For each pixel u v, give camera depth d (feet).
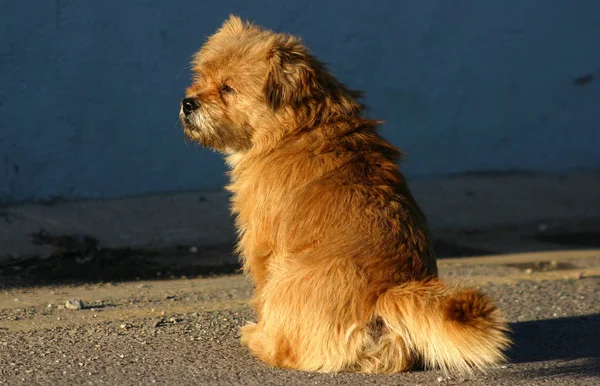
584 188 50.39
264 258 18.47
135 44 41.60
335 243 17.04
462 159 51.11
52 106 39.73
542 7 52.65
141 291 27.17
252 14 44.32
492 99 51.75
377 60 48.11
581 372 18.17
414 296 16.06
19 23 38.99
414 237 17.65
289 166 18.39
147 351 19.27
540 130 53.26
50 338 20.34
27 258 30.96
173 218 38.47
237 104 19.79
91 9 40.50
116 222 36.96
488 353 15.58
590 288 29.71
